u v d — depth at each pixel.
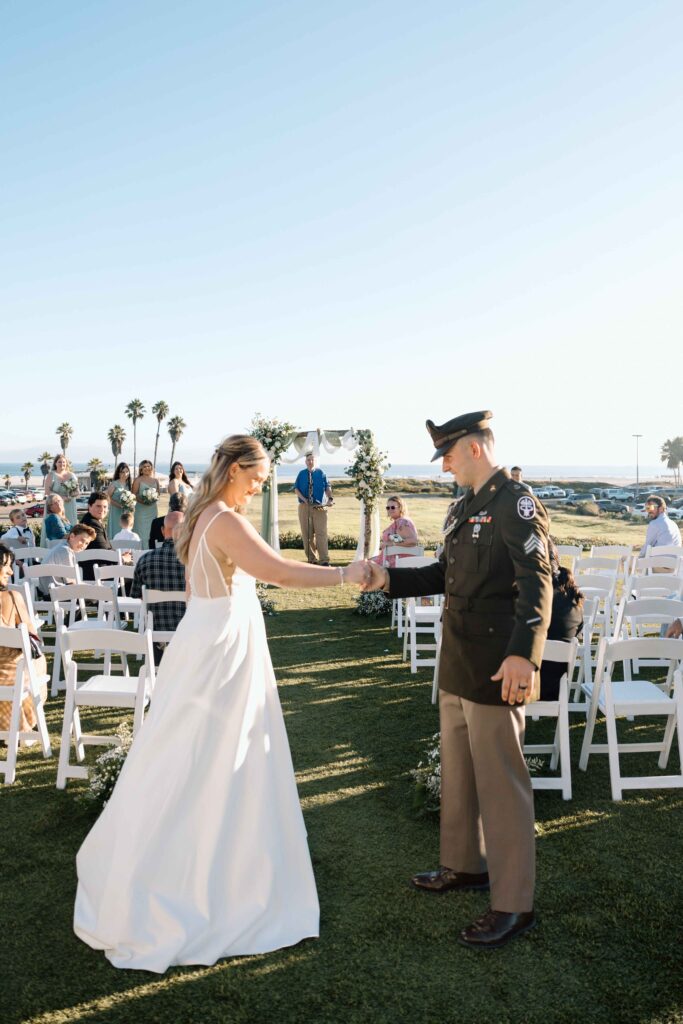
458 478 2.93
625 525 29.64
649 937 2.79
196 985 2.52
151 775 2.70
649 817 3.83
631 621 6.66
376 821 3.79
